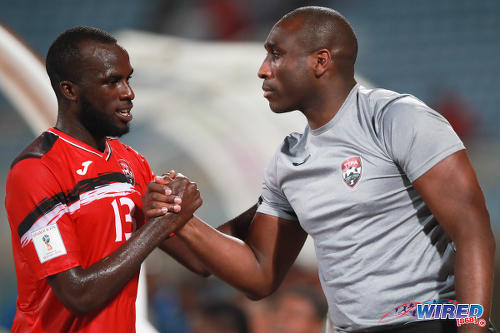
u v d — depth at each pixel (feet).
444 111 140.87
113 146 26.94
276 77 27.25
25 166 23.75
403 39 153.58
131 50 75.51
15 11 160.15
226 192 70.49
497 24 153.79
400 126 24.94
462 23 154.81
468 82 144.77
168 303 65.00
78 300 23.04
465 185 24.00
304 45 26.73
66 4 160.25
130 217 25.55
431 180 24.29
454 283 24.57
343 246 26.48
